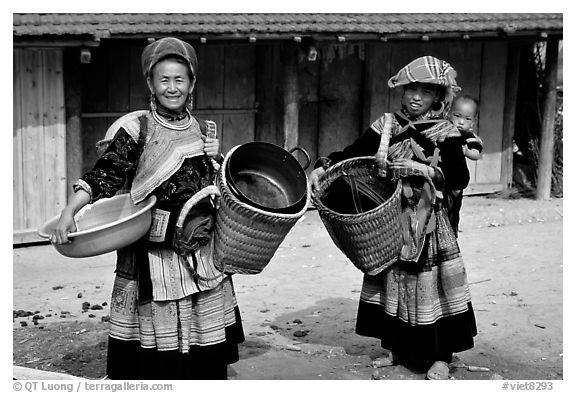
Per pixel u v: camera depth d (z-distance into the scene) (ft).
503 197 37.73
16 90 29.73
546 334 21.35
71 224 15.01
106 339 20.85
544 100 36.78
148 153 15.67
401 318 18.07
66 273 26.81
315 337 20.95
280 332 21.27
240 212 15.44
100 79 33.12
